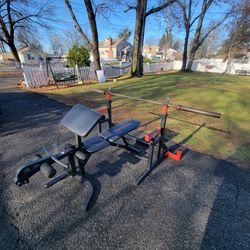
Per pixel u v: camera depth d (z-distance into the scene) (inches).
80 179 78.5
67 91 288.2
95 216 63.5
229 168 91.4
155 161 93.8
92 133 134.3
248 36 695.7
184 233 57.7
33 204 68.4
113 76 487.2
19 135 127.5
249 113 184.7
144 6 396.8
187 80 425.4
